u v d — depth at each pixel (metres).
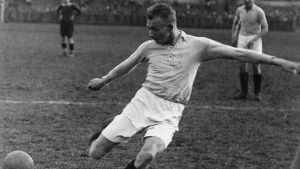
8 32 34.16
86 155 7.59
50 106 11.20
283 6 49.03
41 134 8.70
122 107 11.38
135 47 26.95
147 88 5.57
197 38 5.47
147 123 5.47
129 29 41.00
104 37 32.75
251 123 10.15
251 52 5.05
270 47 28.95
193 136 8.95
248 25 12.94
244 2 12.92
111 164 7.20
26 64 18.61
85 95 12.75
